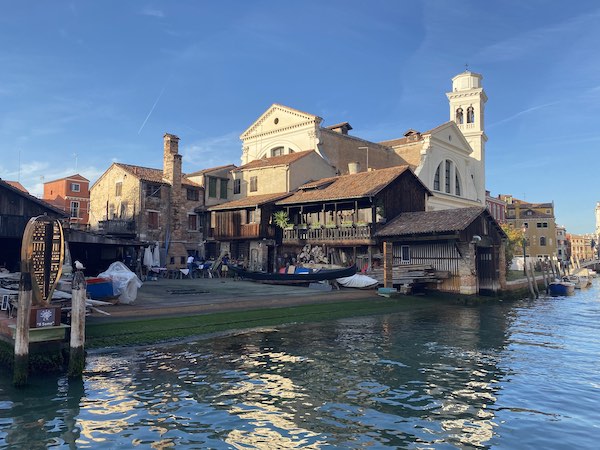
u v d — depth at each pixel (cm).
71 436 819
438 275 2953
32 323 1138
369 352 1477
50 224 1186
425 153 4769
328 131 4591
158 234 3800
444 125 5038
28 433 829
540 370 1289
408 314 2361
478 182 5797
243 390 1074
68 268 1991
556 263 5256
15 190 2344
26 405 959
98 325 1548
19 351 1062
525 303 3175
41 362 1153
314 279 2905
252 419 902
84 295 1147
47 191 6091
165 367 1252
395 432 849
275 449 772
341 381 1155
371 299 2588
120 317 1683
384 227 3216
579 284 5247
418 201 3659
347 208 3475
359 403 1000
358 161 4884
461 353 1488
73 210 5894
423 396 1052
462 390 1099
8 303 1399
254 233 3688
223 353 1420
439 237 2903
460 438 827
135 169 4097
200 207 4125
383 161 5147
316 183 3722
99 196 4269
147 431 841
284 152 4784
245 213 3794
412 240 3084
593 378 1214
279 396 1038
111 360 1303
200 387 1091
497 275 3216
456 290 2923
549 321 2239
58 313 1178
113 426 862
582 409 981
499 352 1509
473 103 5897
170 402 989
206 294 2405
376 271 2984
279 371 1238
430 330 1898
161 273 3544
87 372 1188
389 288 2769
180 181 3953
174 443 794
